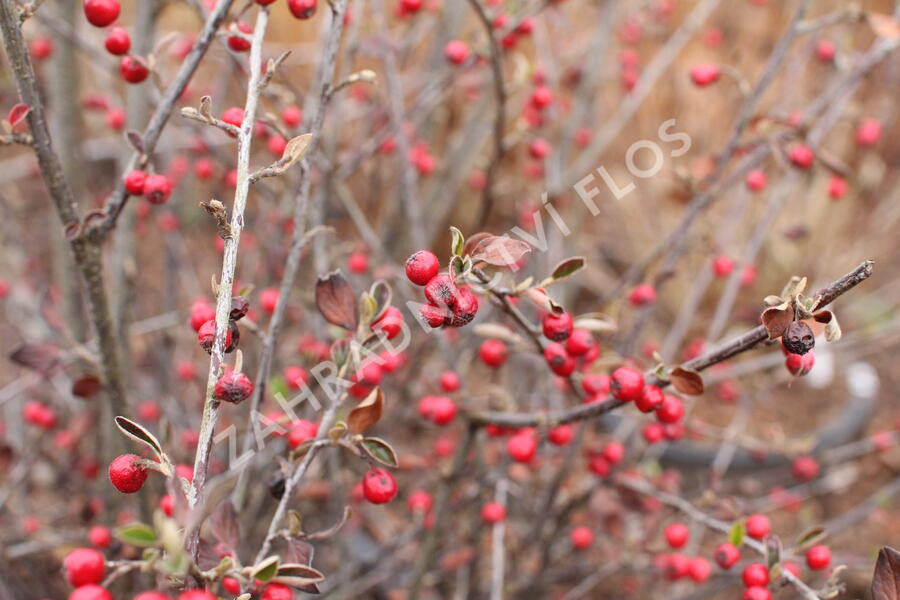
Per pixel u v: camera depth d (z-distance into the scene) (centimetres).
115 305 76
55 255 91
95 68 117
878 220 155
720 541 109
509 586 77
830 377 137
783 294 55
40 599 84
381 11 78
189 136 103
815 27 69
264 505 71
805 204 141
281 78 70
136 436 53
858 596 101
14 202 132
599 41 101
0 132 118
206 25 59
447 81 80
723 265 79
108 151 136
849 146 141
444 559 84
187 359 114
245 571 53
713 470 89
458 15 102
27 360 65
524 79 71
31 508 94
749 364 85
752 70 142
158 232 146
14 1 57
